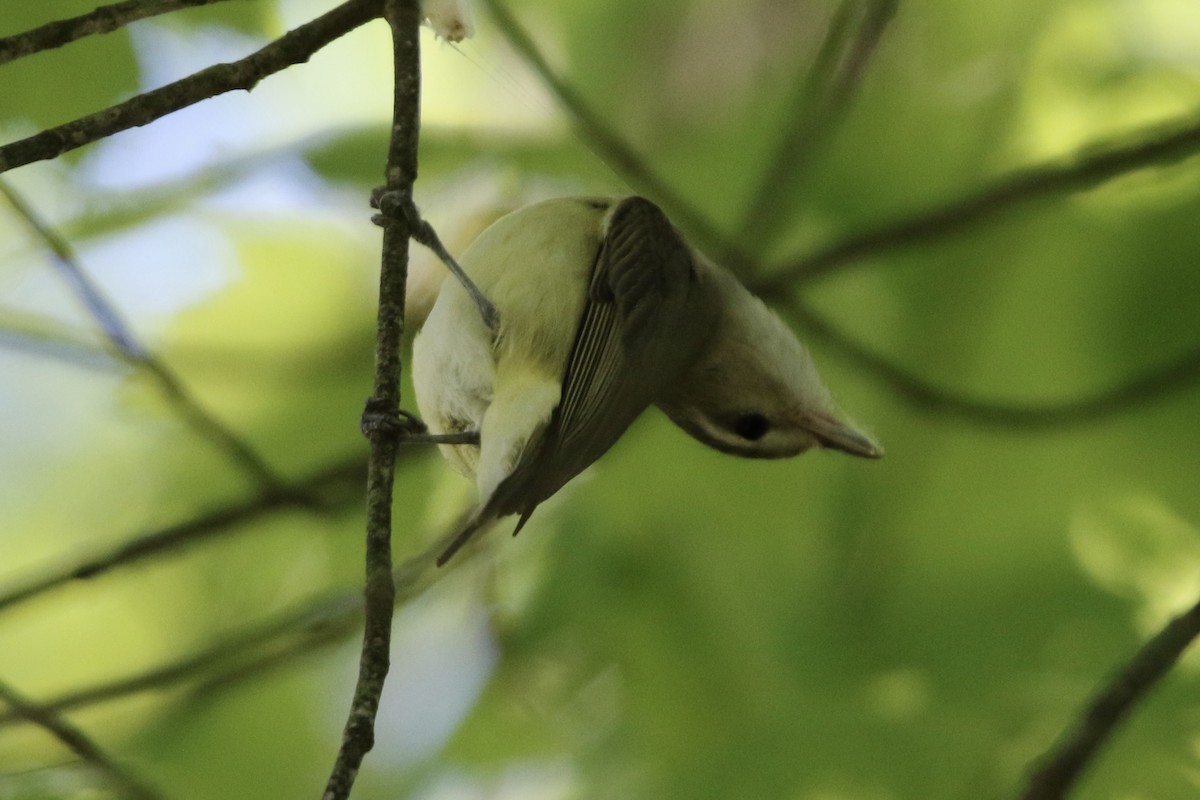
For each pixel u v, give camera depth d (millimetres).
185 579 11102
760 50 11930
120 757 10016
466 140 9984
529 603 11281
